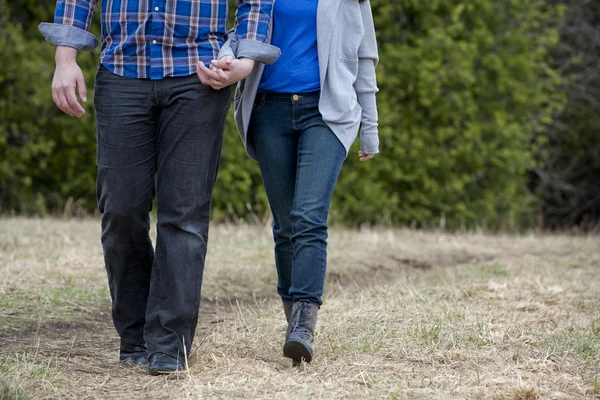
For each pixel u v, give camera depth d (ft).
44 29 32.68
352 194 115.96
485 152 122.31
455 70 116.78
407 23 120.06
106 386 32.22
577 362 35.65
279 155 36.22
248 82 35.68
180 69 32.76
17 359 33.45
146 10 32.63
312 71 35.53
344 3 36.35
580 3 164.25
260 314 48.47
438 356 36.11
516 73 128.16
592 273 66.69
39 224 85.87
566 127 160.76
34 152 102.89
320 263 34.76
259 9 33.96
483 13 125.49
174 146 33.30
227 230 94.73
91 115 106.32
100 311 49.60
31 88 103.24
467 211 123.13
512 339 39.34
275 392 30.42
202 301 55.62
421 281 62.03
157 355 33.50
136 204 33.58
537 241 99.91
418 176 119.44
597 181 174.81
